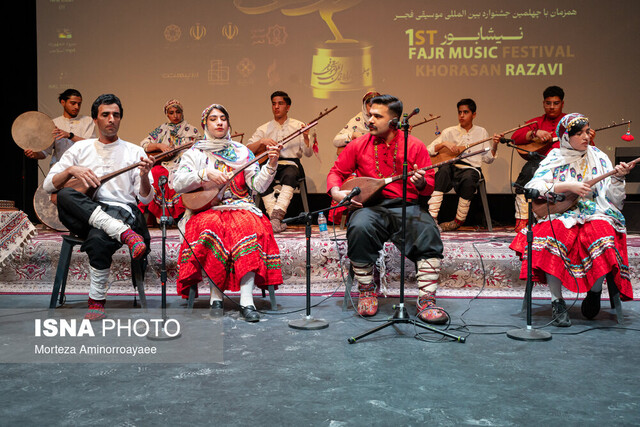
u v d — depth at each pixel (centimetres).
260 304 365
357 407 192
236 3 684
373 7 675
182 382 217
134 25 691
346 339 281
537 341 277
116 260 410
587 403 197
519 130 535
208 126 344
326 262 409
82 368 234
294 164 534
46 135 443
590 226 312
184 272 326
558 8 659
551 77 664
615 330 301
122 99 696
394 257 400
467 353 257
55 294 347
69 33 693
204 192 338
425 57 674
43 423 179
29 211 684
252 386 213
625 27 652
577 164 325
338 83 680
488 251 402
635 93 655
